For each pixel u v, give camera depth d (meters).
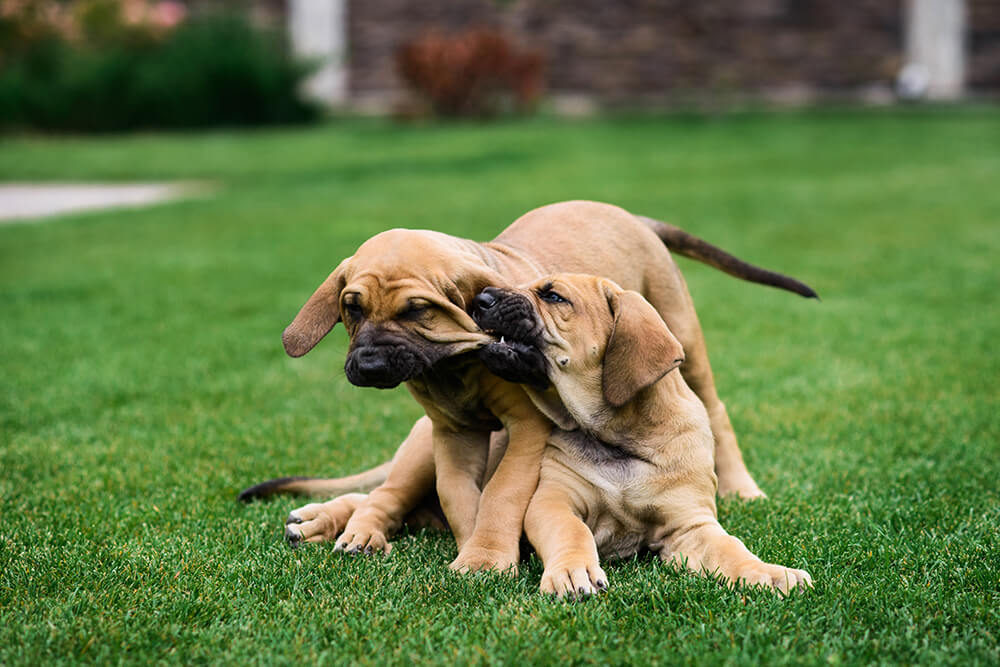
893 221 15.82
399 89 34.38
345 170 22.52
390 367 4.94
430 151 25.05
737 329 10.67
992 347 9.59
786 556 5.25
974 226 15.30
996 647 4.15
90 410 8.37
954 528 5.64
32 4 32.25
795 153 23.28
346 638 4.28
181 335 10.69
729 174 20.59
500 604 4.64
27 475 6.86
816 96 33.28
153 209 18.39
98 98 31.86
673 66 33.28
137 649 4.24
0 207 19.41
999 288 11.80
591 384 5.35
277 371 9.53
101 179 22.66
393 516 5.78
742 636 4.22
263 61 32.72
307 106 33.16
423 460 5.89
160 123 32.41
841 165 21.52
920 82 32.50
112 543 5.57
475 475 5.69
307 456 7.29
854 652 4.10
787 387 8.71
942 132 26.05
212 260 14.18
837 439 7.45
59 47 32.66
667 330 5.22
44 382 9.10
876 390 8.51
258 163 24.17
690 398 5.66
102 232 16.44
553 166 21.91
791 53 33.12
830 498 6.28
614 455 5.44
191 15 34.84
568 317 5.29
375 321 5.07
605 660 4.07
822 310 11.25
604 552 5.53
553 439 5.54
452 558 5.43
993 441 7.22
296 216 17.27
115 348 10.22
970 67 33.41
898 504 6.07
